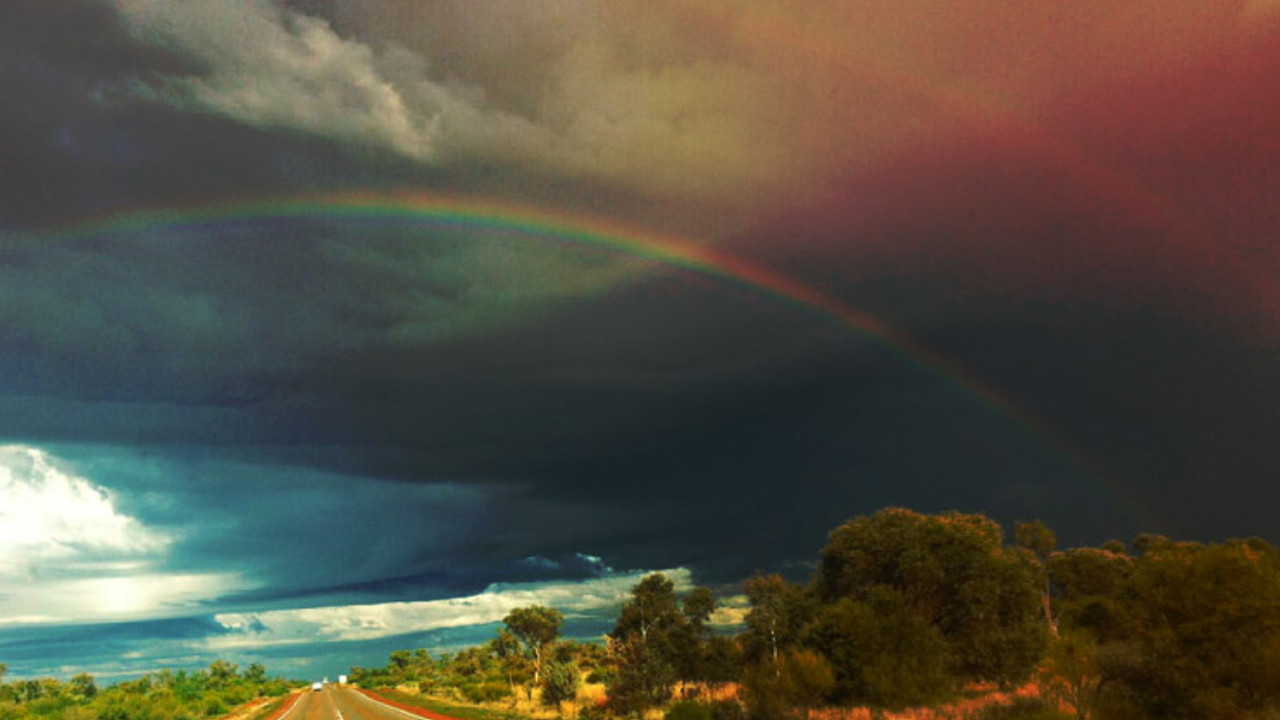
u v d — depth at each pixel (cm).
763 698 2855
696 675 4362
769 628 4203
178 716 6906
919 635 2883
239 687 10950
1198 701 1939
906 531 4347
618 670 4466
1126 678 2312
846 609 2955
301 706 7431
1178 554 2152
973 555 4109
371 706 6800
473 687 7200
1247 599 1967
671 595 4619
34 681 7400
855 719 2798
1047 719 2345
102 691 6606
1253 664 1894
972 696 3600
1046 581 5503
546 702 5428
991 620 3966
